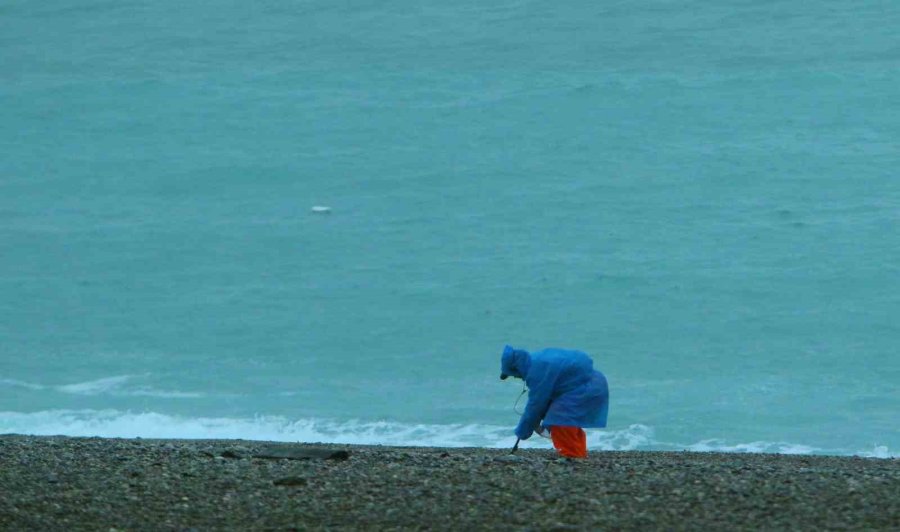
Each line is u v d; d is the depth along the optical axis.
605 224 153.25
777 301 125.69
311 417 95.81
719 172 169.88
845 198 157.25
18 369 112.56
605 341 117.81
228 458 36.56
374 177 176.75
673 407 96.06
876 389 101.00
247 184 179.62
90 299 137.12
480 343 118.62
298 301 133.62
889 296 125.50
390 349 117.44
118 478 31.06
